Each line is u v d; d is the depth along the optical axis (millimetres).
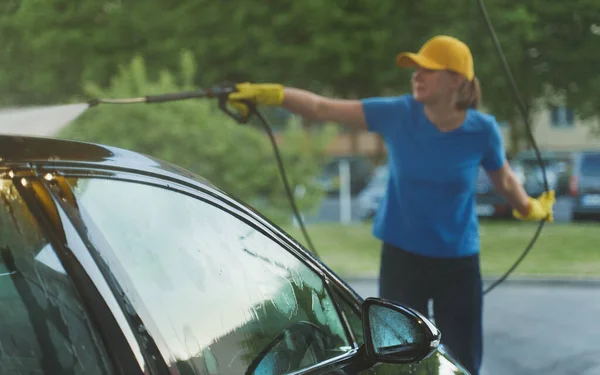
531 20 20422
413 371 2338
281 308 2203
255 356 2041
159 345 1758
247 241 2209
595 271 11500
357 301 2510
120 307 1707
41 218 1683
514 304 9516
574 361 7023
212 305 1981
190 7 21469
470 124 4141
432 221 4137
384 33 20844
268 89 4289
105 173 1865
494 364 6953
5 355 1699
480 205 21297
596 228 17766
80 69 22203
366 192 23188
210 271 2027
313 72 21656
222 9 21375
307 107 4293
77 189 1775
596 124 29094
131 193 1908
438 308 4254
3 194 1688
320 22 20562
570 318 8719
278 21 20766
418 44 21344
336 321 2381
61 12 22234
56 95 22234
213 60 21828
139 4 21797
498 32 20359
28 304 1698
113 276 1734
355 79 23125
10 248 1707
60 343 1671
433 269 4176
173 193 2035
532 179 25812
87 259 1697
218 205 2170
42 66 22078
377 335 2309
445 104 4062
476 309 4246
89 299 1665
